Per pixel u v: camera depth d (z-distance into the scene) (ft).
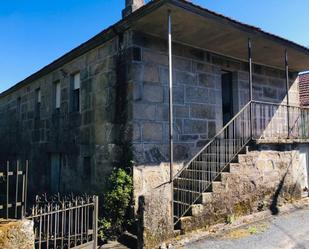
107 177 24.41
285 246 17.92
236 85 31.01
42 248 17.34
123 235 20.44
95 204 18.03
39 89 39.52
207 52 28.19
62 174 31.73
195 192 21.03
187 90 26.30
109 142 24.58
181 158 25.25
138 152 22.57
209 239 19.04
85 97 28.25
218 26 22.24
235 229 20.97
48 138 35.19
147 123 23.30
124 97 23.40
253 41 25.49
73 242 17.80
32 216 15.02
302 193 29.19
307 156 30.32
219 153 25.85
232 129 30.09
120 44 24.16
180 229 19.01
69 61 31.24
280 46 26.86
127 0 26.50
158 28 22.70
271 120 33.68
